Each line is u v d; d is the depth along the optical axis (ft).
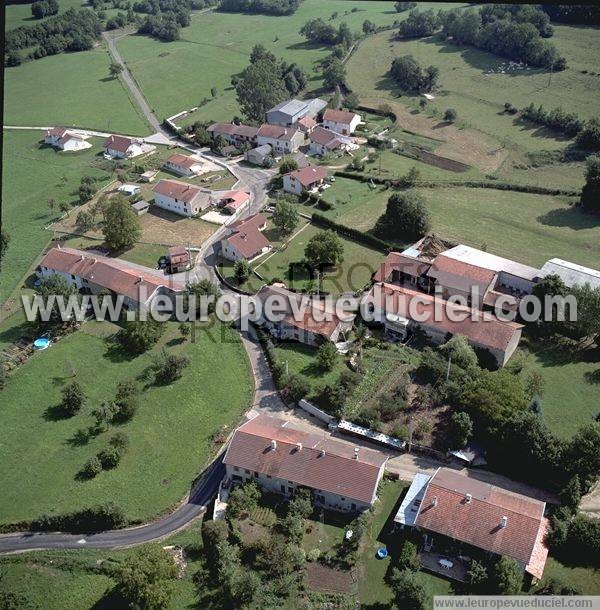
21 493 314.96
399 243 510.58
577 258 488.85
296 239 527.40
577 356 393.09
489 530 275.59
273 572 275.59
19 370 395.34
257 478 314.35
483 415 328.29
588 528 282.56
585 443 303.68
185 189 578.66
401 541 287.69
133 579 255.09
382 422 346.74
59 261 476.54
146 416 360.89
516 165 650.02
